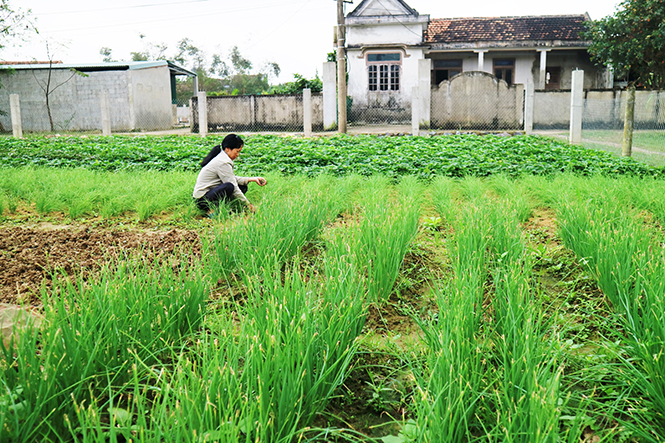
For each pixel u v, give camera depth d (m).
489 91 22.19
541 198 7.88
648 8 21.66
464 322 2.94
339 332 2.92
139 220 7.20
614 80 27.86
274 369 2.46
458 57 28.52
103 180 9.64
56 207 7.79
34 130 28.02
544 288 4.56
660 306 2.90
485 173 10.52
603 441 2.46
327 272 3.73
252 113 23.86
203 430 2.17
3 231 6.65
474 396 2.48
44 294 3.02
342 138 18.05
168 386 2.20
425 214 7.36
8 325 3.30
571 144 17.22
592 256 4.36
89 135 23.69
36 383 2.41
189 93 48.56
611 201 6.28
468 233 4.67
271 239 4.64
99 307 2.98
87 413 2.09
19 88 27.69
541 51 27.06
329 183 9.38
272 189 8.14
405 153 12.99
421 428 2.26
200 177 7.29
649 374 2.65
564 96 22.27
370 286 4.02
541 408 2.12
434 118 22.67
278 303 3.05
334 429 2.46
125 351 2.86
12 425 2.24
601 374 2.95
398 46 26.94
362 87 27.41
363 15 26.80
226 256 4.63
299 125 23.55
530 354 2.56
